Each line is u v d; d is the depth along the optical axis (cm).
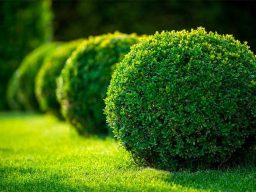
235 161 357
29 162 407
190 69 331
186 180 323
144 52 346
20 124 738
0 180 349
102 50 500
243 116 336
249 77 339
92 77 498
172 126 329
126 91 342
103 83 492
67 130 591
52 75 644
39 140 545
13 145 520
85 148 448
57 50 680
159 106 330
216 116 329
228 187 311
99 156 400
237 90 332
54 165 388
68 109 520
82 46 516
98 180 335
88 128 511
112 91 354
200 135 330
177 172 340
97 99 495
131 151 352
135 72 341
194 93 327
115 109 347
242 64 341
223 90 331
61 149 462
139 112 336
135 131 339
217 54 339
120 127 347
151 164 353
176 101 328
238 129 336
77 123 521
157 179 329
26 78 841
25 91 847
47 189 324
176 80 329
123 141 346
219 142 336
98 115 497
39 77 672
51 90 647
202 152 333
